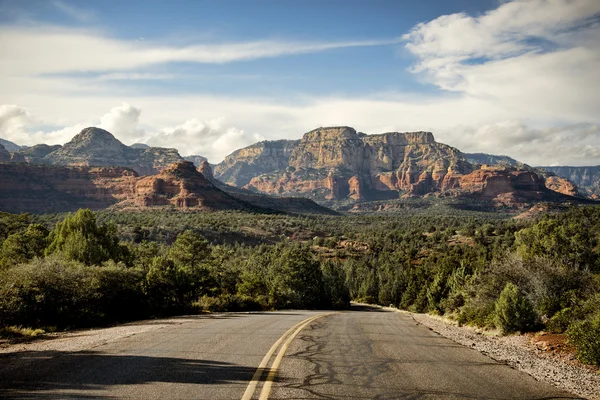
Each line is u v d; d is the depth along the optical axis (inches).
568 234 1328.7
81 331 546.3
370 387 262.4
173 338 441.1
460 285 1360.7
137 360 319.3
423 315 1518.2
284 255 2210.9
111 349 367.2
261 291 1576.0
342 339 480.7
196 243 1881.2
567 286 760.3
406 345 454.6
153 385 250.4
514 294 665.0
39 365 297.9
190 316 806.5
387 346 439.5
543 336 575.5
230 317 784.3
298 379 274.7
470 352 422.9
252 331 523.2
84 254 1218.0
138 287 827.4
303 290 2118.6
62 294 620.4
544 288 754.2
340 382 271.4
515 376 311.3
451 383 281.1
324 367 315.0
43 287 604.4
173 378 267.3
